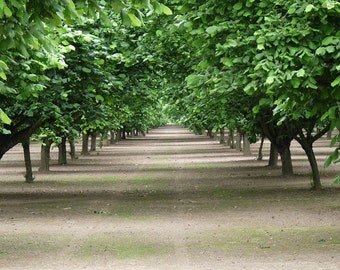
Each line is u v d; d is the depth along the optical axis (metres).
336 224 20.92
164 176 42.59
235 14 14.95
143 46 27.45
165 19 24.41
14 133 28.94
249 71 14.33
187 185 36.12
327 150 70.81
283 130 38.53
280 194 30.48
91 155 70.62
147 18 25.03
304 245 17.33
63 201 28.92
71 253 16.55
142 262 15.32
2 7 8.14
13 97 23.61
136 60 27.69
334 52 13.08
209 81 15.52
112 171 47.66
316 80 13.75
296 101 14.13
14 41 9.23
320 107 14.41
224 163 53.88
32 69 17.72
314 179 32.19
